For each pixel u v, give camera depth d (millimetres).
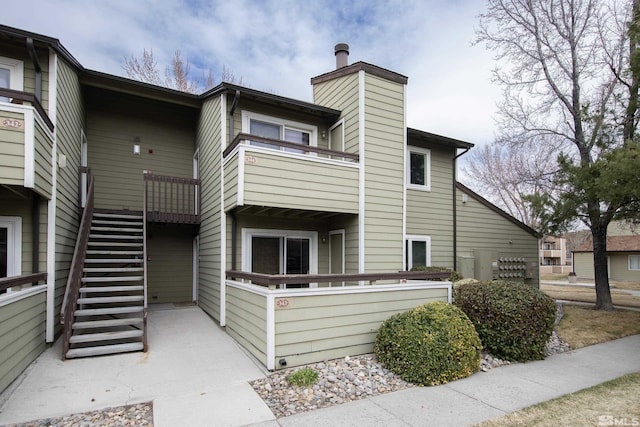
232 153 7301
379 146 8500
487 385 4738
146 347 5910
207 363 5434
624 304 11633
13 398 4133
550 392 4512
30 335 5211
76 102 7918
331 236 9336
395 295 6266
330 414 3857
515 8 11336
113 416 3807
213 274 8445
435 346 4855
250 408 3994
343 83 8977
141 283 9547
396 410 3961
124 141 9914
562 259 43906
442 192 11508
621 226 13078
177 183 9492
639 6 8602
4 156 4828
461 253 11789
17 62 6215
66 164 7070
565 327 8117
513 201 26125
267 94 8094
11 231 6051
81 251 6566
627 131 8750
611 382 4859
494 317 5938
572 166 8641
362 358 5648
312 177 7602
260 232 8484
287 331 5273
